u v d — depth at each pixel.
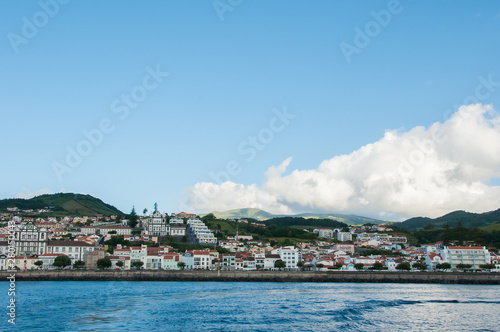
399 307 143.00
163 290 193.75
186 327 108.19
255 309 135.75
